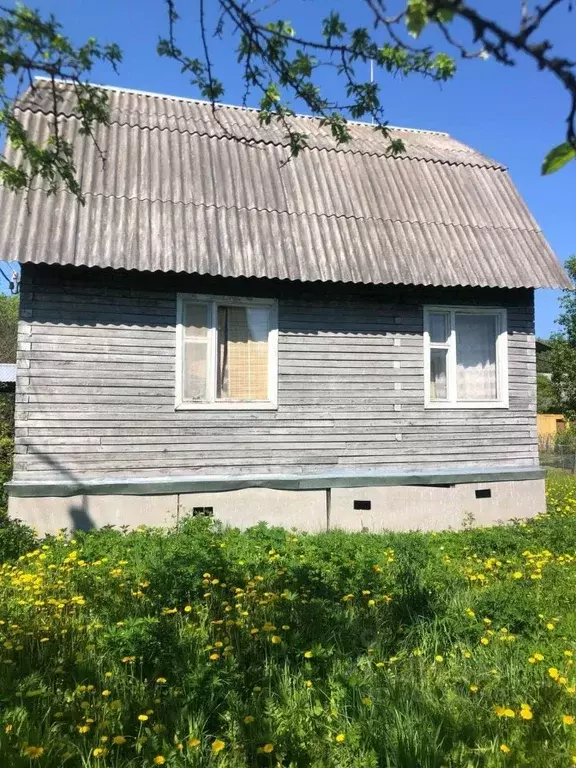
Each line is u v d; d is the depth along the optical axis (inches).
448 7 51.1
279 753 129.8
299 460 359.3
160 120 389.4
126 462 329.4
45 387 318.7
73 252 305.7
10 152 329.4
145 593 220.1
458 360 399.2
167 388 337.7
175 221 335.9
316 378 364.5
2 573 248.8
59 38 134.3
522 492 402.3
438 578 243.0
